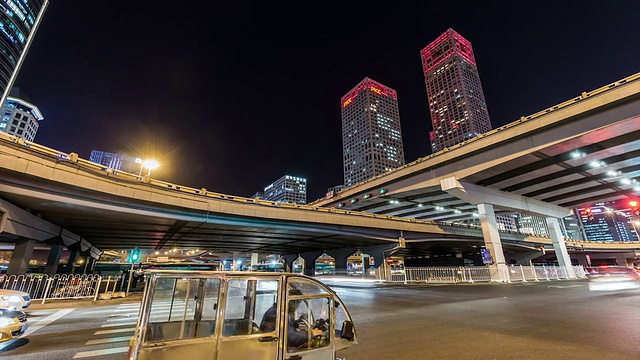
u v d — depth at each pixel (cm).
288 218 3139
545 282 3139
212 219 2722
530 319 1063
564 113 2941
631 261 9881
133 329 1026
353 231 3700
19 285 1909
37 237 2333
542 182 4116
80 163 1981
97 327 1062
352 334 465
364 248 4650
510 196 4491
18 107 12106
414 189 4431
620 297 1633
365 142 18888
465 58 19238
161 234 3472
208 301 430
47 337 909
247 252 6269
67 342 846
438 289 2420
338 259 5112
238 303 426
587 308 1277
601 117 2741
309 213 3322
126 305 1683
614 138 2922
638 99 2561
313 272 5822
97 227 2922
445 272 3300
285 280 421
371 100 19725
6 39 9006
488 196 4166
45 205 1997
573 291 2066
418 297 1853
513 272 3425
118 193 2150
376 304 1557
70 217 2406
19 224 1994
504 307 1363
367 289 2627
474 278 3253
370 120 19075
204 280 439
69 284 1997
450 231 4662
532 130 3159
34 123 12706
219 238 3881
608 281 2447
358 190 5491
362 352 696
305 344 416
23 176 1750
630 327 893
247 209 2897
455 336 836
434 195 4791
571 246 7494
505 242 5741
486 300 1630
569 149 3109
